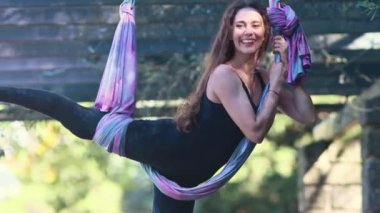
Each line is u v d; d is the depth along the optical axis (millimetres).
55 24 13867
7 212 29469
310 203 18344
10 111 16500
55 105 8219
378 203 15344
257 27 8039
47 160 27797
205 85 8086
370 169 15398
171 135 8102
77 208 29531
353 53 15031
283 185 26734
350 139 18109
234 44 8086
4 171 29281
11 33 14312
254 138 7898
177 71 15547
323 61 15242
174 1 13234
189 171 8234
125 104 8289
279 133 21875
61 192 29422
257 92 8117
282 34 8234
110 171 29719
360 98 15602
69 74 16047
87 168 28656
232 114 7934
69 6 13453
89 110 8305
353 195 18219
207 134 8062
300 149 18625
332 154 18328
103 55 15055
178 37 14359
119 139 8164
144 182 30719
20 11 13805
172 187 8180
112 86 8320
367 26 13797
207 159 8156
